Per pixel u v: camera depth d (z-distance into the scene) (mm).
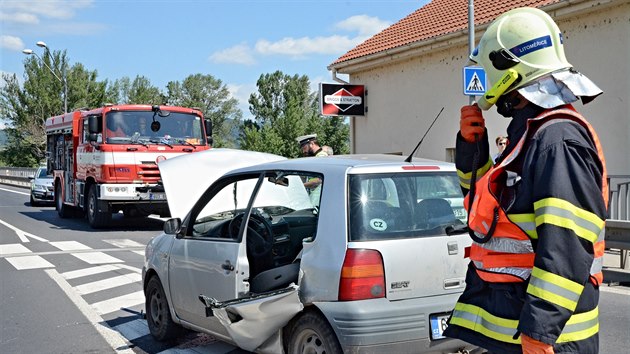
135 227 16281
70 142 17703
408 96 16672
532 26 2246
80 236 14398
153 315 5930
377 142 17938
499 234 2260
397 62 16969
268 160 6789
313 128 70562
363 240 3836
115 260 10938
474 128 2541
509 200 2229
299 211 5055
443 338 3824
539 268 2002
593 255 2023
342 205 3979
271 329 4215
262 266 4809
